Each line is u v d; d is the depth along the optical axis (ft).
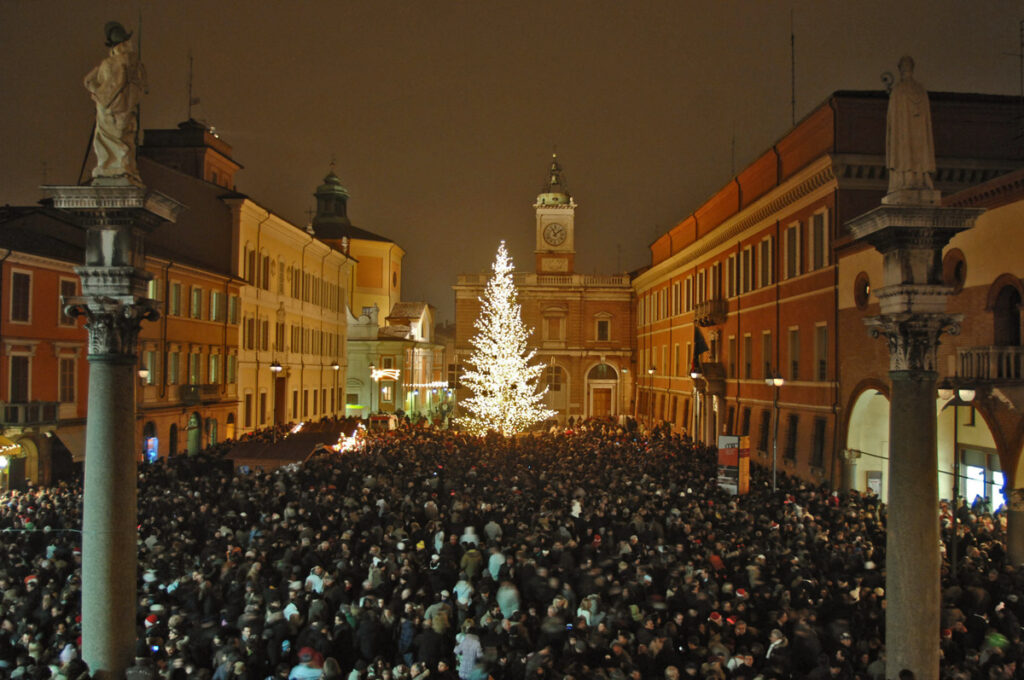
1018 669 39.14
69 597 47.32
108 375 40.45
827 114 109.91
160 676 39.37
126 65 40.96
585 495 82.79
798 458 119.03
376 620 45.75
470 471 96.12
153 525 66.28
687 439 162.91
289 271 198.49
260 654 43.04
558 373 266.98
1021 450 71.26
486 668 41.29
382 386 257.14
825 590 48.49
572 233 268.41
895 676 39.70
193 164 168.66
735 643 42.91
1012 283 72.90
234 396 162.71
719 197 166.71
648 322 241.14
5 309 99.35
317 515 72.43
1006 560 62.85
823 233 112.37
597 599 46.93
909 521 40.45
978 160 106.22
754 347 143.13
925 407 41.06
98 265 40.98
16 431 98.22
